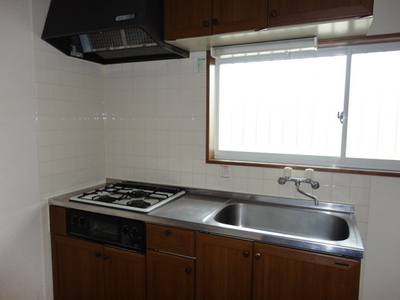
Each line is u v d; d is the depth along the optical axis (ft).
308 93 6.35
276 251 4.80
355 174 5.86
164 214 5.78
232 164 6.91
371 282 5.95
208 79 6.95
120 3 5.60
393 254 5.76
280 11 4.96
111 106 8.25
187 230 5.43
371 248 5.90
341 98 6.09
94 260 6.42
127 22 5.40
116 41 6.45
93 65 7.91
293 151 6.64
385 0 5.42
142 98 7.80
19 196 6.27
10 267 6.19
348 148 6.13
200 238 5.32
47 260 6.95
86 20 5.83
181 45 6.31
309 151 6.50
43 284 6.88
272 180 6.58
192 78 7.14
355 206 5.92
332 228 5.90
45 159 6.75
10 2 5.91
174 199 6.82
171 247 5.58
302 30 5.22
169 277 5.67
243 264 5.06
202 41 5.96
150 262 5.80
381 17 5.47
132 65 7.84
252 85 6.86
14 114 6.08
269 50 5.87
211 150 7.27
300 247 4.62
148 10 5.46
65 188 7.31
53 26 6.16
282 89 6.58
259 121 6.89
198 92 7.11
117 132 8.23
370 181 5.77
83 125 7.72
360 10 4.50
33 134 6.47
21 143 6.24
